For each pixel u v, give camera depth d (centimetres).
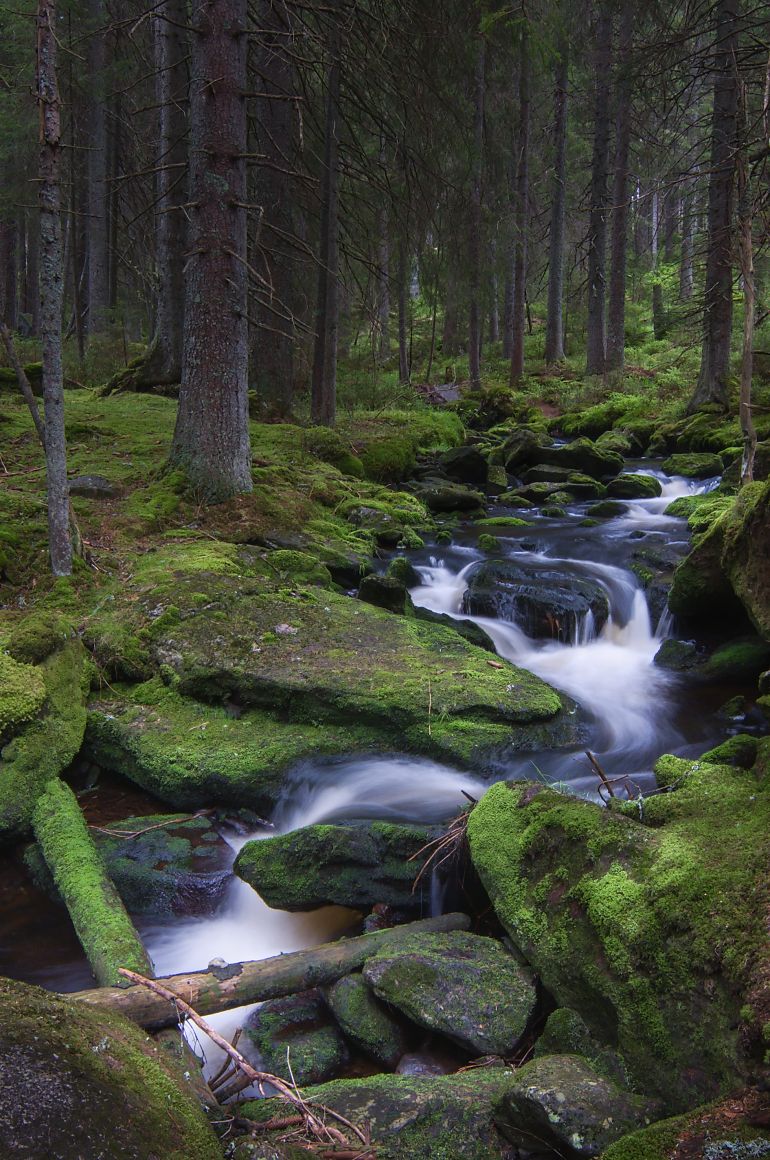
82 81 2011
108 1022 235
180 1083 231
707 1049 239
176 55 1388
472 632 691
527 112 2336
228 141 793
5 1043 198
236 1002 307
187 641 577
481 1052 291
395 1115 256
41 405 1308
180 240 1452
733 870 273
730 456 1421
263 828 468
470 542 1014
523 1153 247
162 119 1421
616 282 2322
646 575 819
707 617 698
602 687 645
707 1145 203
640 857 298
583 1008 285
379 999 312
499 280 1820
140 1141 195
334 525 917
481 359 2933
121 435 1095
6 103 2136
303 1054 307
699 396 1695
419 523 1057
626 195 2375
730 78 1409
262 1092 281
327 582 749
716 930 253
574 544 966
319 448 1198
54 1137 182
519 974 311
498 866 339
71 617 604
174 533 775
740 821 315
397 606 712
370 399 1958
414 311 3547
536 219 2875
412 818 450
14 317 2853
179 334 1477
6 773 452
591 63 2497
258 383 1390
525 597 756
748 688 623
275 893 386
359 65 1127
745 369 762
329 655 574
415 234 1394
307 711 527
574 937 294
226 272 822
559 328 2870
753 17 1492
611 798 391
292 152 1266
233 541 784
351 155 1306
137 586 643
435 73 1266
